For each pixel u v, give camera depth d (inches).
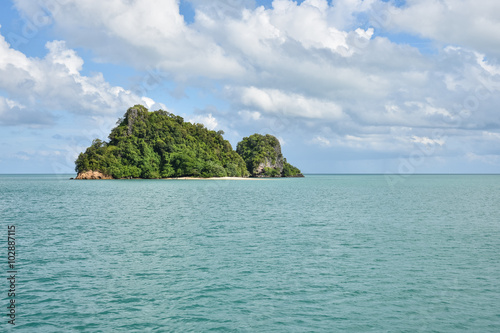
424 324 553.9
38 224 1499.8
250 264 868.6
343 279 756.0
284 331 529.7
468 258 930.7
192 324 550.0
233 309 602.5
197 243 1112.2
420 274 792.3
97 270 813.9
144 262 883.4
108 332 524.7
